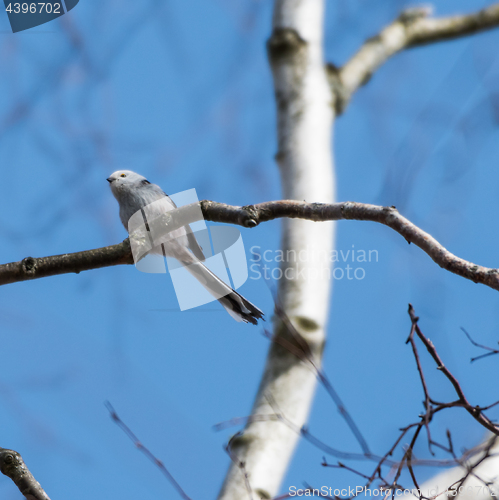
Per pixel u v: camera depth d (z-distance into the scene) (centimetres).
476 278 478
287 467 579
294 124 858
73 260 622
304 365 635
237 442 591
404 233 531
